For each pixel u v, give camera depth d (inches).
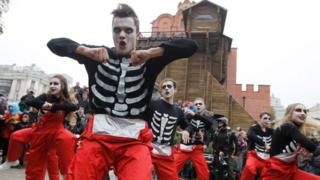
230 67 1563.7
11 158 200.2
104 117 112.3
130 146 108.6
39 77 2267.5
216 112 976.9
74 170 103.3
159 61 115.0
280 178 184.1
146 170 102.8
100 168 105.7
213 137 389.7
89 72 116.5
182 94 1000.2
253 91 1462.8
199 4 1079.0
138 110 113.8
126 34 115.6
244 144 434.0
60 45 115.1
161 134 221.8
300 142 169.5
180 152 279.4
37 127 197.6
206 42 1005.8
